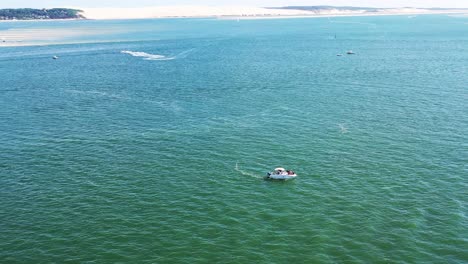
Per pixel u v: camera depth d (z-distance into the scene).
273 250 47.53
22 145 79.38
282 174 63.88
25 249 48.28
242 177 65.31
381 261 45.44
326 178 64.44
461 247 47.53
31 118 96.00
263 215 54.62
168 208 56.56
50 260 46.34
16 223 53.47
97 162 71.38
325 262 45.41
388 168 67.12
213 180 64.38
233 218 54.00
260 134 83.06
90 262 45.91
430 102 102.06
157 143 79.38
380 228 51.25
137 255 47.00
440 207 55.53
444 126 84.75
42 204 58.00
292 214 54.75
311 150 74.81
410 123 87.12
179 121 91.81
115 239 49.91
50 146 78.75
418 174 64.81
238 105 103.19
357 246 47.97
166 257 46.59
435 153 72.00
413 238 49.19
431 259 45.69
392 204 56.56
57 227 52.53
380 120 89.62
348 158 71.19
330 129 84.94
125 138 82.25
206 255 46.81
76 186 63.03
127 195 60.16
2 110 102.81
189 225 52.56
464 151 72.44
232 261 45.78
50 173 67.50
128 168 68.81
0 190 61.94
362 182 62.88
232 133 83.88
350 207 56.12
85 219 54.19
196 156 73.12
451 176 63.81
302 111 97.31
